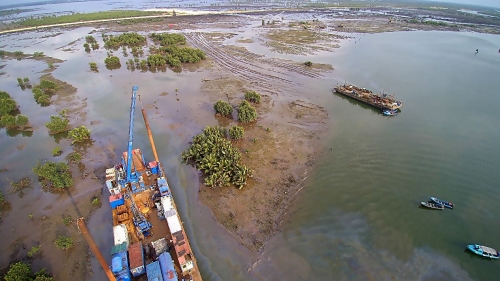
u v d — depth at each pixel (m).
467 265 37.62
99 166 57.38
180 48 129.38
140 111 78.69
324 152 60.34
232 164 52.84
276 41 148.62
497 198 48.28
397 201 47.50
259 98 80.38
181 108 79.94
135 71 109.94
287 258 38.47
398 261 38.09
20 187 52.12
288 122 72.06
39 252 39.56
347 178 52.69
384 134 67.19
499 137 65.88
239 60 119.25
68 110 80.19
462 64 117.19
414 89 92.50
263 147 61.69
